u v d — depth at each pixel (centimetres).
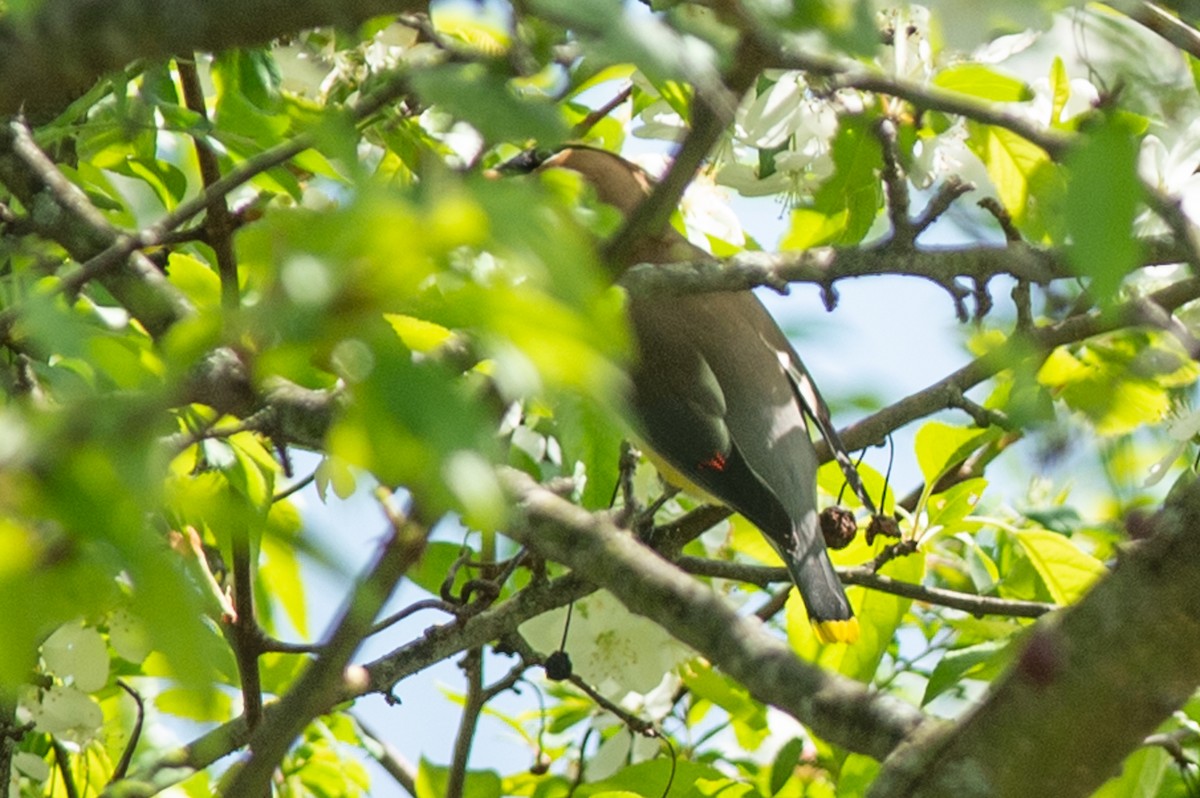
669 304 1044
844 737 462
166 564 255
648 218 388
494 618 752
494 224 271
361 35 618
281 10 321
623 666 855
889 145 671
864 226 803
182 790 755
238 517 314
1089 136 296
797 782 868
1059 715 415
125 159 808
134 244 548
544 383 277
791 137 783
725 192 909
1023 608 798
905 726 457
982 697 432
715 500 965
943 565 978
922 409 812
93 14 319
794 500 980
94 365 328
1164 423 830
